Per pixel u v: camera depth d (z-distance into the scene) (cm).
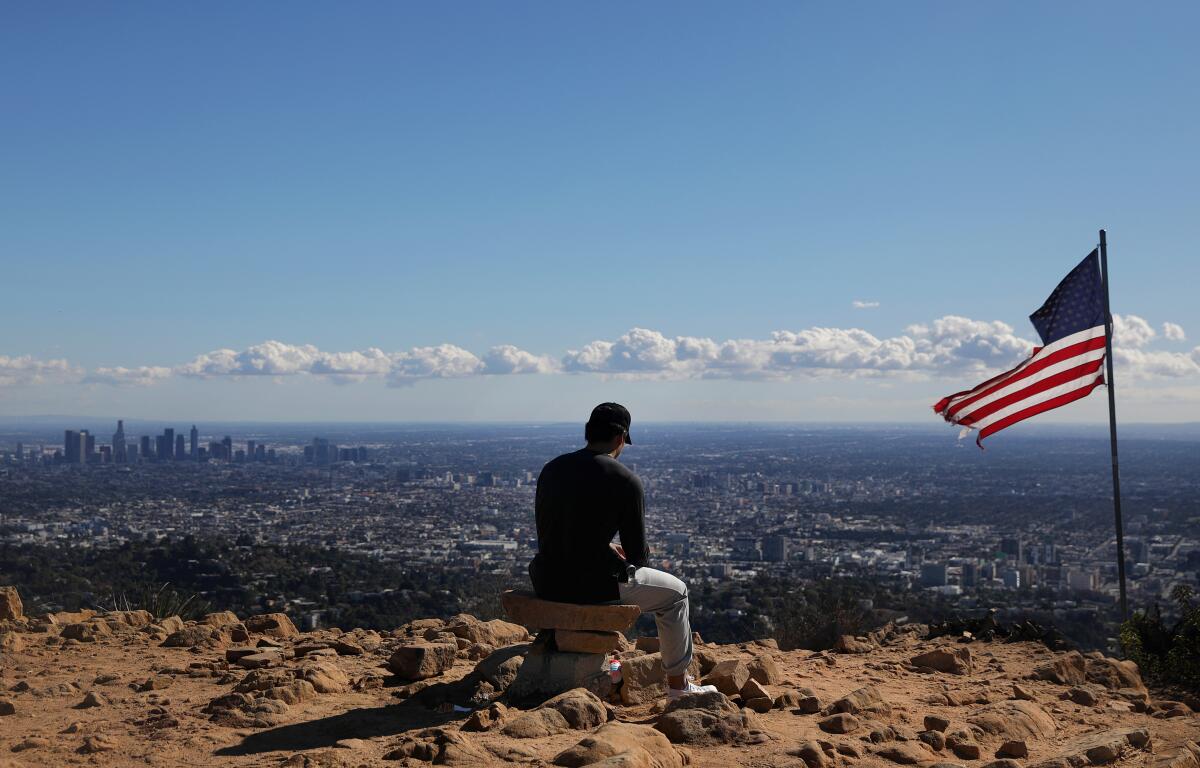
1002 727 479
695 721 431
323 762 379
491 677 525
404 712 488
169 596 1106
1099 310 1088
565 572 506
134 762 391
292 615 3994
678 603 505
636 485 502
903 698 566
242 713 469
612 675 517
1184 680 708
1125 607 970
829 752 412
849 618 1479
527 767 372
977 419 1149
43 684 550
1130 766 428
